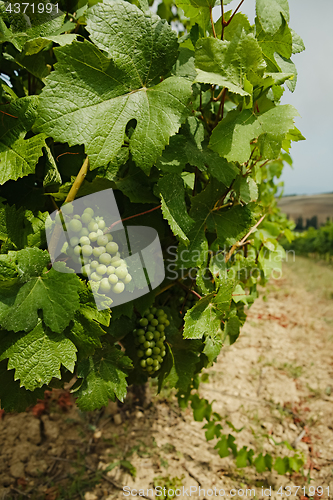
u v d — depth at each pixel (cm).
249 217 159
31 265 110
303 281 887
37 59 132
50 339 111
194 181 163
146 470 294
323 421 370
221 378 423
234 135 123
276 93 136
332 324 612
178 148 136
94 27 106
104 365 137
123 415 347
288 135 150
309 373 454
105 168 124
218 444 286
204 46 120
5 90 124
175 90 116
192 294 184
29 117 115
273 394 405
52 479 277
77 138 107
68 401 357
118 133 113
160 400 372
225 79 121
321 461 321
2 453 294
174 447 320
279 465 281
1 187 139
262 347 509
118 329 157
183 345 172
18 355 107
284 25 135
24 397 136
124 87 115
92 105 109
